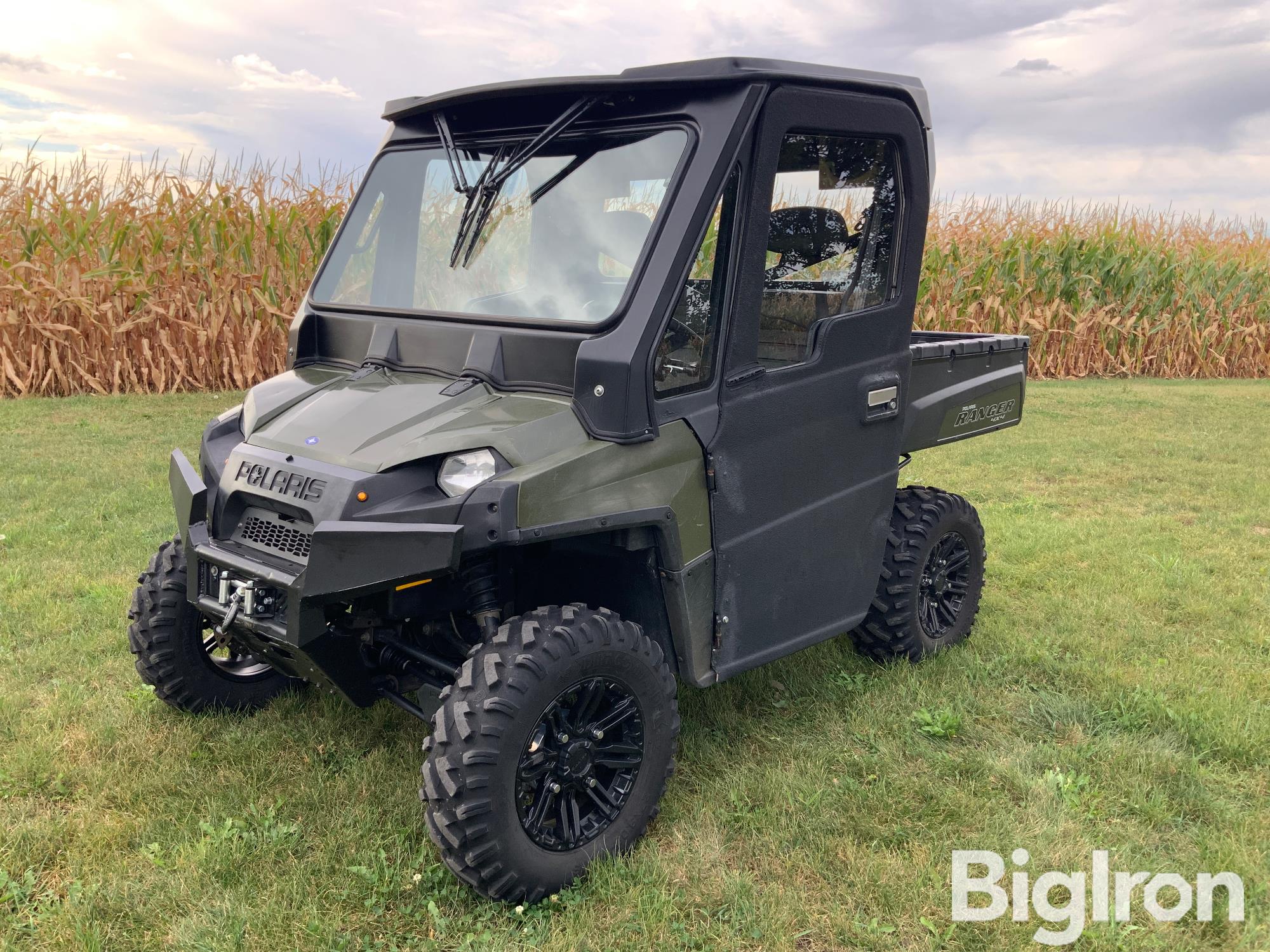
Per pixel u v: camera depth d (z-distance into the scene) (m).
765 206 3.06
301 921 2.58
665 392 2.91
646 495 2.86
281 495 2.76
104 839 2.89
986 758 3.45
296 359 3.59
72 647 4.22
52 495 6.69
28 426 9.12
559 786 2.73
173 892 2.65
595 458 2.76
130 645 3.60
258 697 3.77
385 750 3.41
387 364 3.27
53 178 11.11
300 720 3.65
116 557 5.42
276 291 11.77
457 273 3.28
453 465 2.69
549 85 3.07
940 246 15.73
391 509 2.62
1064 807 3.14
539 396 2.95
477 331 3.08
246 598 2.77
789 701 3.96
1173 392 14.22
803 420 3.37
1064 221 16.75
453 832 2.54
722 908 2.70
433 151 3.53
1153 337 16.81
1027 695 4.05
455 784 2.51
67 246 10.88
